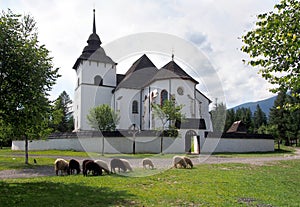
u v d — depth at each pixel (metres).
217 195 8.23
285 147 51.97
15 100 10.23
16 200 7.54
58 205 7.01
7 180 11.33
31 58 10.30
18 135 11.48
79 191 8.70
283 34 6.72
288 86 7.57
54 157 24.20
